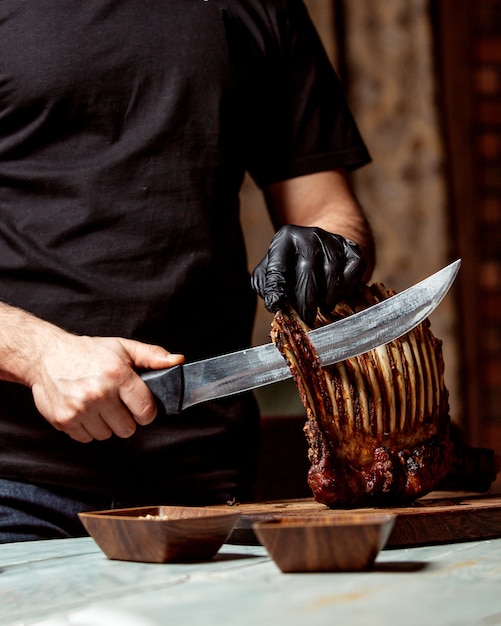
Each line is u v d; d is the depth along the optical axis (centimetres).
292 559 105
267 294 144
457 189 433
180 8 177
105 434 156
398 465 144
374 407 145
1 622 88
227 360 149
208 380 149
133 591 99
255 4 187
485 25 437
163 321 171
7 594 100
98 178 169
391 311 145
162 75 173
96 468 166
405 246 401
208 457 173
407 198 400
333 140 195
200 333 176
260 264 150
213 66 177
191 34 176
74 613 89
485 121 438
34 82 168
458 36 432
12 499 162
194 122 175
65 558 124
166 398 151
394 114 400
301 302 145
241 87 183
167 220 171
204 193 176
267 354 147
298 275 145
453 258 399
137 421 152
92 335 168
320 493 142
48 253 168
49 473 164
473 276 432
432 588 97
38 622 86
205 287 175
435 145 398
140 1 175
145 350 154
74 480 165
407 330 145
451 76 430
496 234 439
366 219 196
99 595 97
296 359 143
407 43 398
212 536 114
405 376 147
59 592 100
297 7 196
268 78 190
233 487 175
